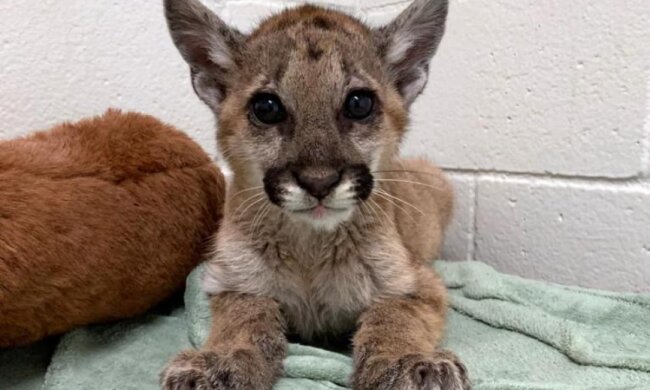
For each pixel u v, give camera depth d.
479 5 0.48
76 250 0.33
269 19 0.39
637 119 0.40
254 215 0.35
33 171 0.34
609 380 0.30
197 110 0.54
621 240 0.41
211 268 0.36
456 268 0.45
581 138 0.42
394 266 0.35
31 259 0.31
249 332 0.32
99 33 0.49
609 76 0.41
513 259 0.48
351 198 0.31
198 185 0.40
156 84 0.52
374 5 0.57
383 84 0.36
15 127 0.47
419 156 0.53
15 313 0.32
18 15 0.46
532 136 0.45
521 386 0.28
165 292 0.39
